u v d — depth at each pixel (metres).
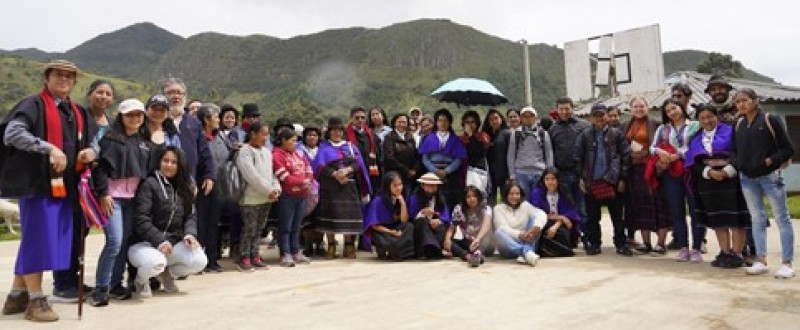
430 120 8.07
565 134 7.54
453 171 7.68
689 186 6.28
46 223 4.13
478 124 7.87
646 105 7.05
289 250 6.76
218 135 6.54
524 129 7.65
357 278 5.75
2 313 4.37
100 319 4.18
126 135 4.80
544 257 7.02
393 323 3.97
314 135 7.57
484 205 7.22
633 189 7.15
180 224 5.14
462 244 7.13
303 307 4.48
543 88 157.88
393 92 167.75
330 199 7.16
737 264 6.03
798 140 16.44
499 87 153.12
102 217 4.47
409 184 7.84
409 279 5.65
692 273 5.75
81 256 4.31
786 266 5.47
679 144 6.56
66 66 4.29
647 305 4.40
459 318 4.08
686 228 6.63
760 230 5.64
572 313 4.18
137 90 98.38
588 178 7.15
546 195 7.28
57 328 3.94
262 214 6.45
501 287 5.18
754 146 5.46
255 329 3.87
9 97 91.25
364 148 8.02
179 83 6.02
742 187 5.73
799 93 16.84
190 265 5.04
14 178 4.05
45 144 4.03
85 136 4.50
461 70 179.00
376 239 7.16
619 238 7.22
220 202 6.24
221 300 4.77
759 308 4.28
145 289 4.94
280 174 6.61
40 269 4.08
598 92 20.92
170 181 5.09
